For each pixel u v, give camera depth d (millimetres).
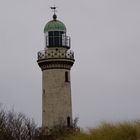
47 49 74938
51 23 76000
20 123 49219
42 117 73938
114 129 21703
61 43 75062
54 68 73938
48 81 73938
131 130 21281
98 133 21797
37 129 53844
